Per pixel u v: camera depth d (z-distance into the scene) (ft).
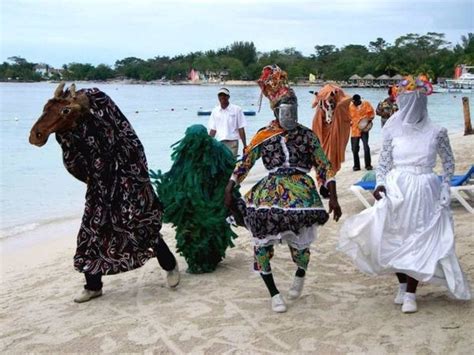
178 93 301.22
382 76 369.09
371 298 19.30
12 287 23.40
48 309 20.11
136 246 20.07
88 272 20.08
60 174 56.75
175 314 18.83
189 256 22.68
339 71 403.54
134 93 298.97
